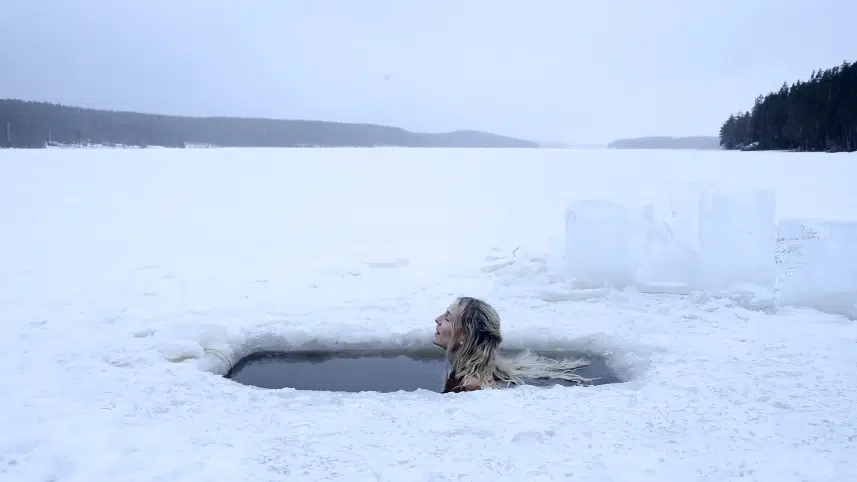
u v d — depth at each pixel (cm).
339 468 294
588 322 541
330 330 526
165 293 652
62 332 513
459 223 1166
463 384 437
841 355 449
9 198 1479
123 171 2128
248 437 327
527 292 642
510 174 2206
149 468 296
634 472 290
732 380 405
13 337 500
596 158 3116
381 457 304
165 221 1199
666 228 688
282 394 389
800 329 513
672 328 521
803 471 290
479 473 289
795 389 389
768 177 1808
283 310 583
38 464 300
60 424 343
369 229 1111
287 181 1948
